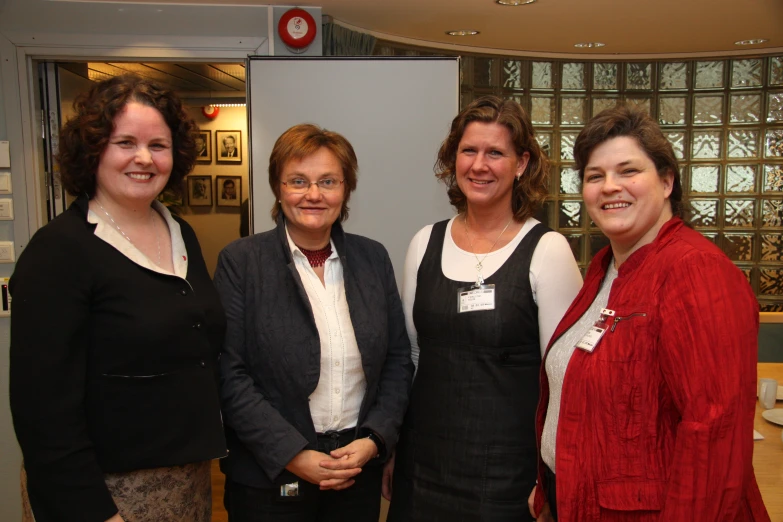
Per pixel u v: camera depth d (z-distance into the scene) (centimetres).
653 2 296
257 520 140
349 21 329
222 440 128
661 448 105
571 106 418
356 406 146
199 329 123
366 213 299
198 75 442
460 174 146
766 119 406
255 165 293
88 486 108
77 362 109
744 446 96
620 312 111
